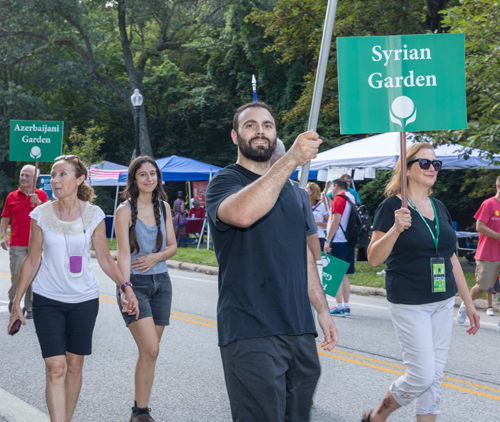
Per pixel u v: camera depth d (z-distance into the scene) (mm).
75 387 3604
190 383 4816
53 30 30172
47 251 3512
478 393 4613
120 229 3895
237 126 2512
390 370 5223
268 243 2355
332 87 16891
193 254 15023
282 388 2318
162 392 4590
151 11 28625
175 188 32156
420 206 3414
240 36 29953
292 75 27281
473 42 8875
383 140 11766
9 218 7559
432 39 3146
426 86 3152
